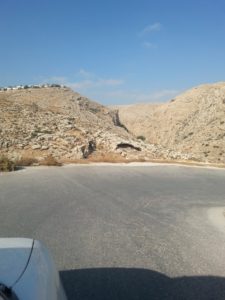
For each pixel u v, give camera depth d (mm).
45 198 14867
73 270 7352
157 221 11688
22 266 3131
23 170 26078
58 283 3453
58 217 11695
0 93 71375
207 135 134750
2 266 3082
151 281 6938
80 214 12227
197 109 157875
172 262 7945
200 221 11992
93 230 10289
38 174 23719
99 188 18266
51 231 10070
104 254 8320
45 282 3074
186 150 133125
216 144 126812
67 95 78875
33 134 44094
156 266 7688
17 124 47469
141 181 22125
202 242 9523
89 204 14008
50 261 3561
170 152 47812
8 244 3586
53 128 47781
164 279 7051
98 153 41781
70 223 10992
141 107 192750
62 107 68750
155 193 17469
